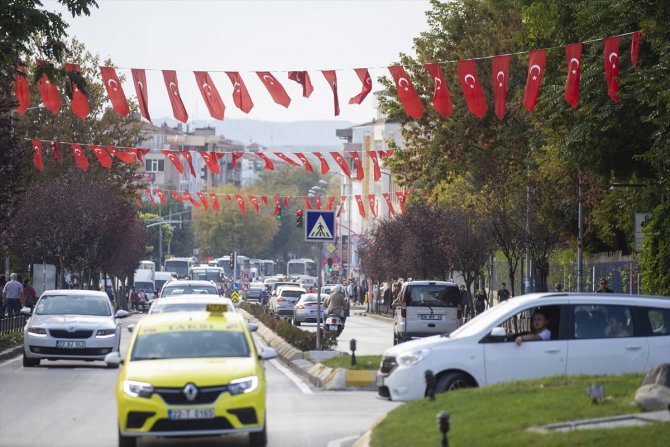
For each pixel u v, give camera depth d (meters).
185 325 43.09
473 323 47.34
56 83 76.19
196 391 38.66
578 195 113.88
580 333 45.69
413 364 45.53
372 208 188.75
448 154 119.31
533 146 112.38
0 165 96.44
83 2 76.38
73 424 46.97
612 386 39.84
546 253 124.12
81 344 77.19
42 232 161.25
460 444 31.91
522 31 92.44
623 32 79.31
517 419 34.62
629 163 91.94
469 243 148.75
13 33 75.06
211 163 119.06
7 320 106.38
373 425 38.88
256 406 39.19
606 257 123.19
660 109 77.44
